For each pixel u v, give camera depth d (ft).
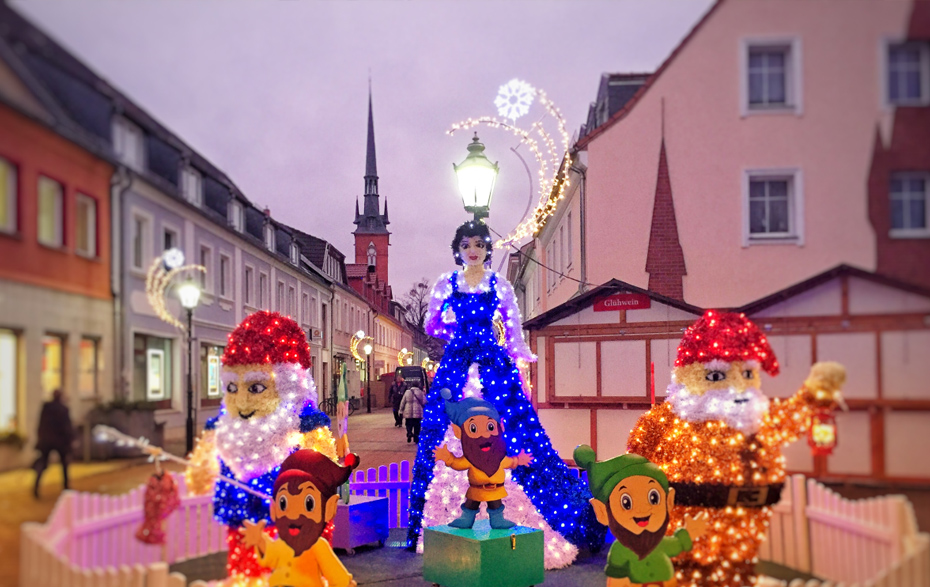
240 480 15.80
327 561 14.84
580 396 28.63
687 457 15.14
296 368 16.61
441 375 20.67
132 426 13.92
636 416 27.96
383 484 24.50
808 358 15.35
